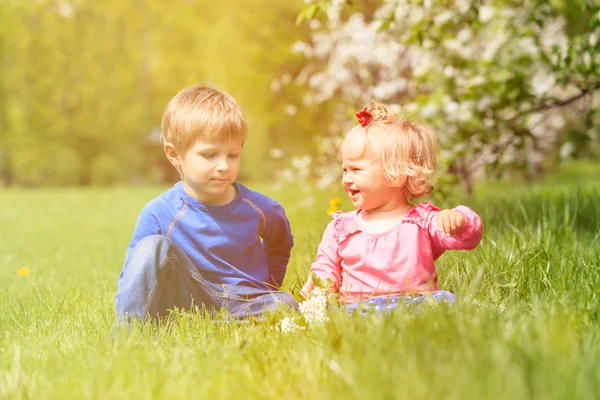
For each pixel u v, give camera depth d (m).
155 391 1.81
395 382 1.69
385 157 2.62
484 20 5.77
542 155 7.98
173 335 2.47
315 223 5.96
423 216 2.66
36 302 3.54
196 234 2.88
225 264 2.89
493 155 5.90
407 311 2.30
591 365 1.75
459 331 1.95
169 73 28.16
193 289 2.82
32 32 27.28
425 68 5.82
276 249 3.16
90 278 4.73
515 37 5.93
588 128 5.24
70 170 27.38
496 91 5.27
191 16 27.39
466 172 6.99
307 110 14.38
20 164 26.98
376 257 2.65
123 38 28.09
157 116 28.73
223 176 2.75
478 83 5.20
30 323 3.10
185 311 2.78
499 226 4.25
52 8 27.50
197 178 2.76
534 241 3.53
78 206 14.21
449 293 2.52
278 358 2.05
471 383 1.62
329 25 8.07
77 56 27.81
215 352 2.19
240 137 2.78
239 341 2.27
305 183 9.00
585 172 13.43
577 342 1.92
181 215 2.88
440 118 5.25
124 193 17.92
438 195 5.13
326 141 8.17
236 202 2.92
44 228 9.96
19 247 7.52
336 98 9.41
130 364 2.06
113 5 27.80
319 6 4.58
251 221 2.95
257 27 17.72
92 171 27.84
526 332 2.00
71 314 3.19
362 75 7.92
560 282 2.78
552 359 1.75
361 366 1.82
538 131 7.34
